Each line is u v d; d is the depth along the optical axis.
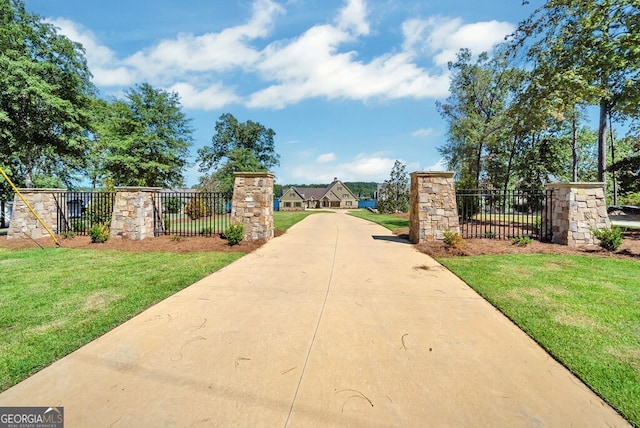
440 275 5.41
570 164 28.77
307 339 3.01
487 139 18.72
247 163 38.75
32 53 15.93
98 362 2.59
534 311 3.66
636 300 4.00
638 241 8.41
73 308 3.83
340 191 71.56
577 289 4.48
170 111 25.97
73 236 9.95
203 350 2.79
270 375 2.40
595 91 10.31
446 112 21.09
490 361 2.61
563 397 2.14
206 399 2.11
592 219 7.98
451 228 8.85
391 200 31.39
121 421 1.89
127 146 22.64
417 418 1.93
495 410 2.00
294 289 4.64
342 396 2.14
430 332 3.17
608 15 10.17
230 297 4.27
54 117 15.91
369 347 2.85
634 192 28.09
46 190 10.53
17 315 3.59
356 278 5.23
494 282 4.87
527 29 12.04
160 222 10.46
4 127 15.12
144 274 5.50
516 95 13.38
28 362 2.57
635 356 2.65
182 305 3.95
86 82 17.80
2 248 8.65
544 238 8.78
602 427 1.86
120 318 3.51
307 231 12.14
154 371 2.45
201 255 7.23
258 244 8.55
